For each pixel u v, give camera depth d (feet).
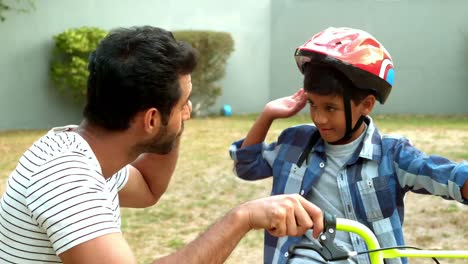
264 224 5.27
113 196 6.57
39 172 5.19
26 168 5.33
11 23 38.99
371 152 7.77
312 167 8.09
